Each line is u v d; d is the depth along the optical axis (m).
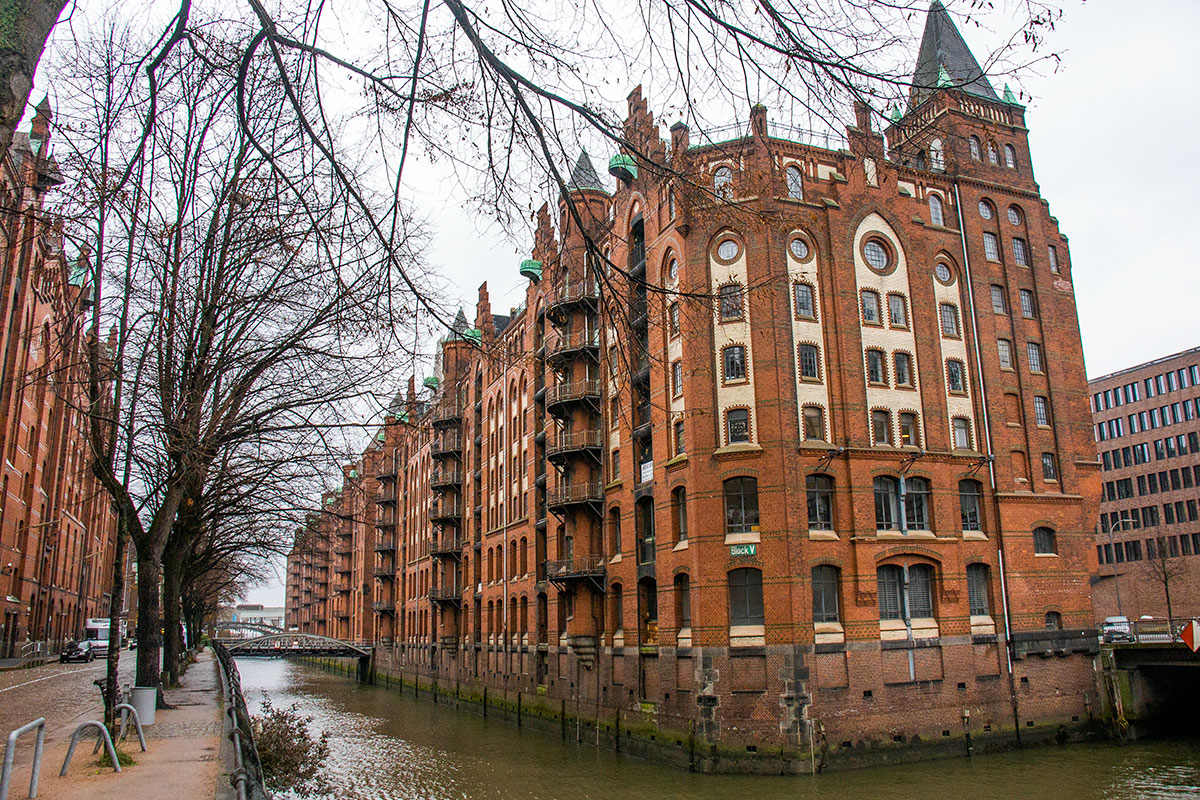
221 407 19.55
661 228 40.50
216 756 16.14
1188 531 84.94
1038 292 44.84
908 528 37.94
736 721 33.88
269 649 96.62
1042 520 41.50
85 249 14.51
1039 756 36.38
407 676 81.38
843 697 34.50
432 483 73.00
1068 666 40.41
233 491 31.45
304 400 20.12
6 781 9.24
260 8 7.69
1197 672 44.28
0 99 5.72
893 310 40.19
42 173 12.21
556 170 8.11
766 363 36.47
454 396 68.75
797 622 34.19
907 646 36.50
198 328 19.48
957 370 41.53
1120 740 39.88
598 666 43.75
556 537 49.72
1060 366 44.53
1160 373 89.25
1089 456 44.84
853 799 28.80
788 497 35.28
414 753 41.78
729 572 35.50
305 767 24.81
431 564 77.44
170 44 8.55
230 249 19.30
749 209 8.45
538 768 37.00
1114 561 92.06
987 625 39.12
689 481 36.69
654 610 39.91
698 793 30.33
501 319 72.75
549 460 47.38
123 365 18.91
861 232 40.09
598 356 46.59
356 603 109.38
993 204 44.75
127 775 14.16
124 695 25.58
